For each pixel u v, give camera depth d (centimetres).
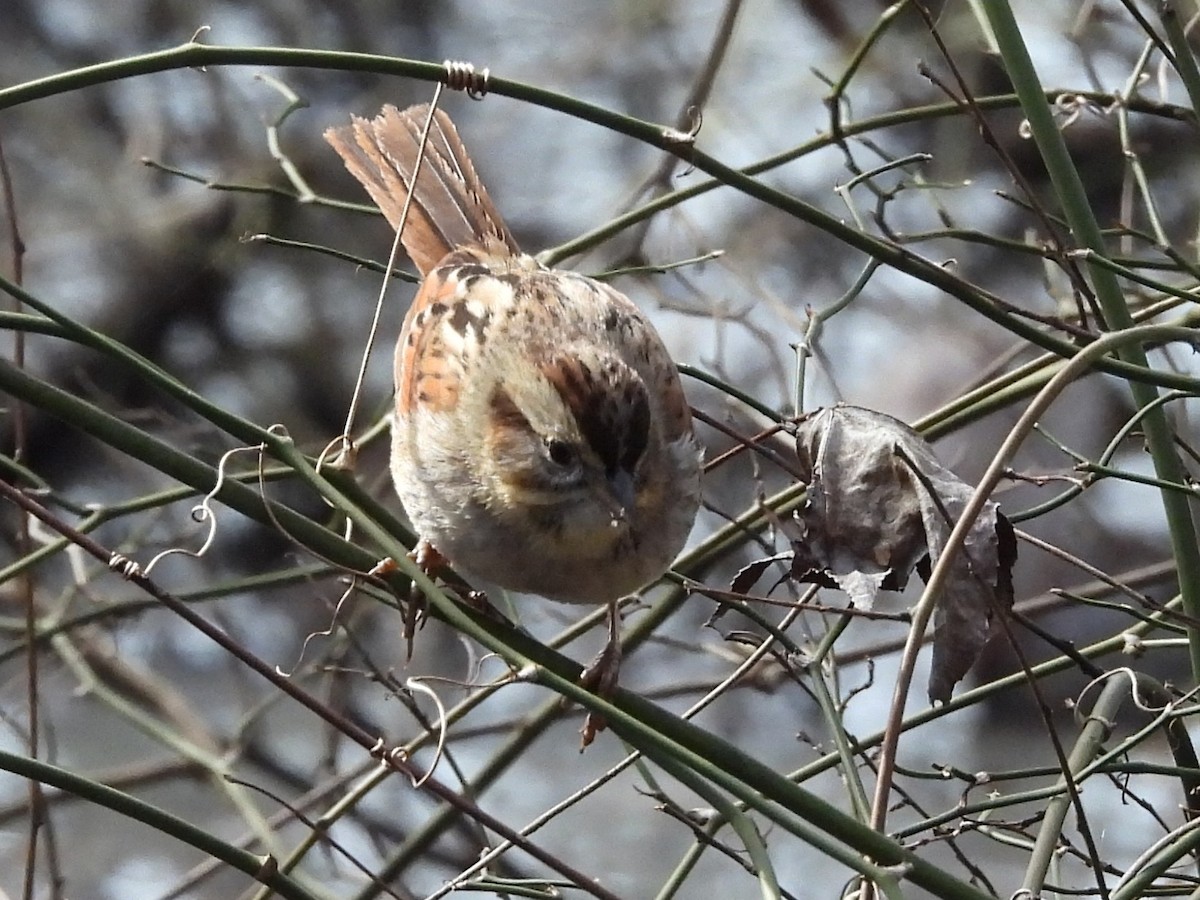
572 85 1664
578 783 1341
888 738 553
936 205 973
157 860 1300
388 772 800
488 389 763
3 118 1689
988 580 609
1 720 1127
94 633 1278
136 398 1656
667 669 1476
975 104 676
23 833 1294
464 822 1130
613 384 738
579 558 757
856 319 1533
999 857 1142
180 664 1449
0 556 1292
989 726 1339
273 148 874
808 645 805
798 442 676
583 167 1691
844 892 668
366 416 1667
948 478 638
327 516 1463
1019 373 777
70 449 1561
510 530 764
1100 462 671
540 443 743
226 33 1688
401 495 805
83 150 1681
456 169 921
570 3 1675
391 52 1700
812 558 648
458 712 765
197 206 1661
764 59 1527
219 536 1456
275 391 1681
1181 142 1320
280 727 1385
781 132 1519
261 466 686
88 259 1677
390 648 1392
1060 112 841
